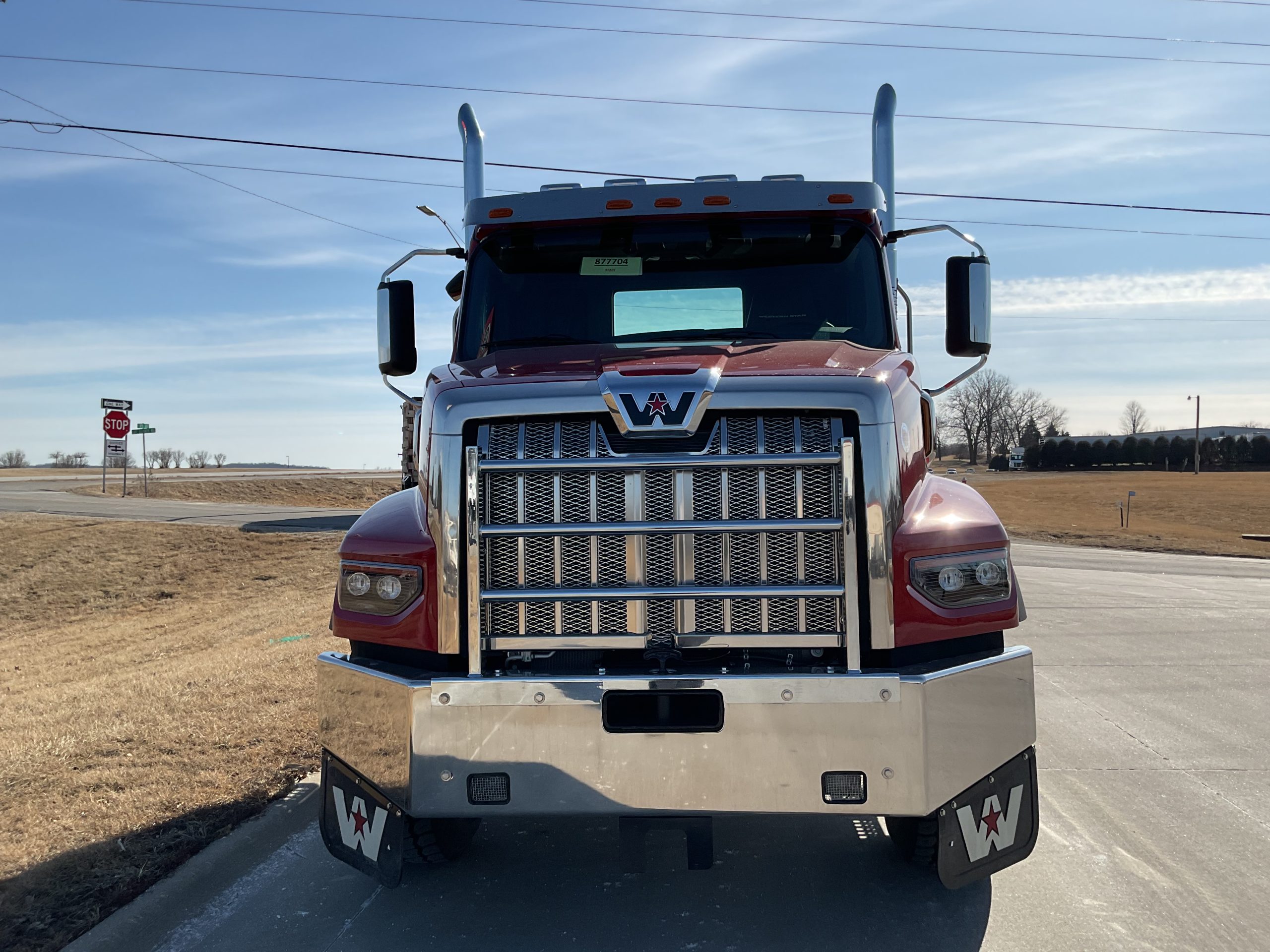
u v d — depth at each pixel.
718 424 3.05
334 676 3.30
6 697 8.97
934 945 3.19
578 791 2.94
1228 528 36.19
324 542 21.52
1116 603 12.51
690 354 3.55
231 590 17.80
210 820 4.21
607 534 3.01
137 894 3.54
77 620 16.67
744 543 3.01
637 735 2.92
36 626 16.39
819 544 3.00
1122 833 4.26
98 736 5.55
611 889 3.66
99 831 4.09
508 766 2.96
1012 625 3.11
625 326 4.32
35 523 24.75
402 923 3.38
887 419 3.03
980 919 3.38
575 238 4.43
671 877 3.77
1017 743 3.14
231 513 28.66
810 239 4.38
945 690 2.95
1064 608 12.00
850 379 3.09
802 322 4.27
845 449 2.96
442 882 3.74
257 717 5.88
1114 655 8.70
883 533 2.99
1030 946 3.18
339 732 3.28
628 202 4.35
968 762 3.00
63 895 3.50
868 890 3.63
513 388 3.13
